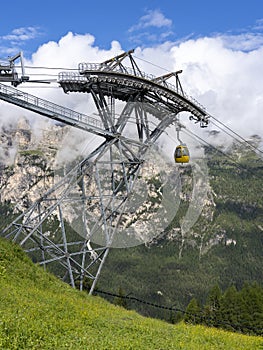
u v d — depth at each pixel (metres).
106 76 37.44
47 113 36.69
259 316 86.88
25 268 29.83
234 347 23.50
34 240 37.50
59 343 16.64
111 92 38.81
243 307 89.12
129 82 37.94
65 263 37.84
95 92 38.56
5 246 31.14
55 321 19.75
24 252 33.16
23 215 37.97
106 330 20.97
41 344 16.06
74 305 25.12
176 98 39.47
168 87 39.72
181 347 20.39
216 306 93.69
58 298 25.94
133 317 28.19
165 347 19.81
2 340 15.35
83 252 38.09
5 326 16.72
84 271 37.84
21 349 15.26
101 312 25.98
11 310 19.56
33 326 17.61
